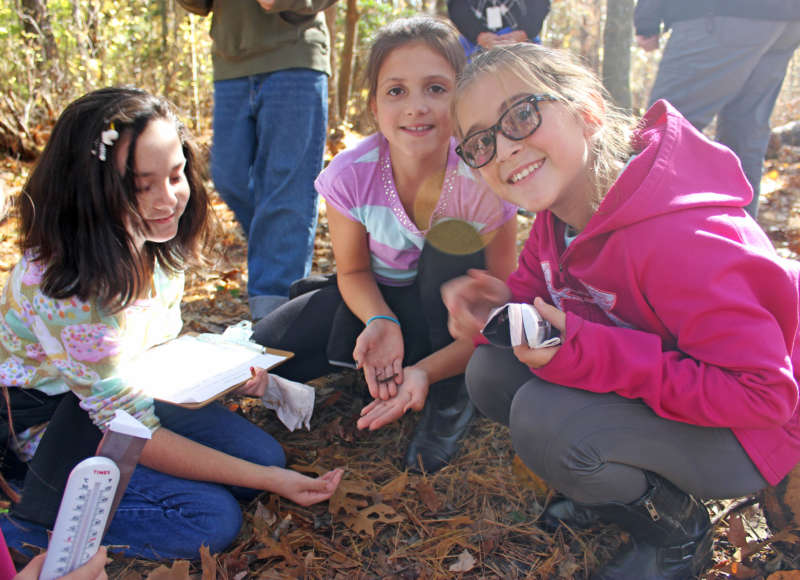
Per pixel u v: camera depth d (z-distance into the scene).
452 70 2.27
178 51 9.45
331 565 1.94
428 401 2.52
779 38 3.74
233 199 3.62
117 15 8.65
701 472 1.74
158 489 1.99
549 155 1.72
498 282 2.18
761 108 4.00
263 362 2.31
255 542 2.03
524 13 3.94
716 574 1.84
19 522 1.92
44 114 6.95
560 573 1.90
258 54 3.21
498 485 2.26
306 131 3.31
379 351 2.41
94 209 1.79
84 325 1.86
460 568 1.91
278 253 3.38
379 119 2.37
